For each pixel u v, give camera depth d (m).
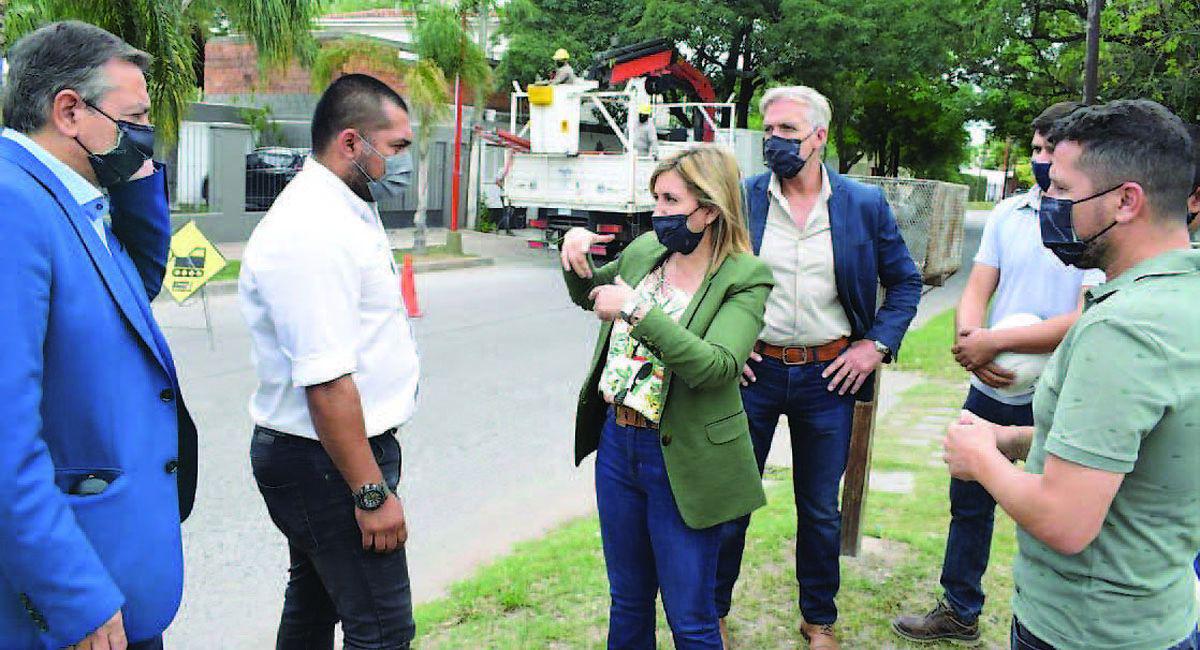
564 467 6.03
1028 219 3.43
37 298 1.84
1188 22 16.47
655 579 3.02
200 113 18.95
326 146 2.61
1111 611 1.95
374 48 17.09
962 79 26.91
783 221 3.53
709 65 25.95
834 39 24.06
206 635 3.85
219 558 4.55
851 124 37.91
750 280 2.82
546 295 13.56
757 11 24.33
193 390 7.57
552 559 4.37
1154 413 1.81
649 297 2.92
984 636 3.73
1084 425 1.84
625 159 16.30
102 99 2.06
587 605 3.90
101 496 2.00
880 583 4.15
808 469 3.62
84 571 1.85
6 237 1.81
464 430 6.78
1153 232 1.94
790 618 3.86
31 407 1.81
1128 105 1.96
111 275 2.05
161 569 2.12
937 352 9.80
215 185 18.09
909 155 39.38
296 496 2.61
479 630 3.68
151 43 11.88
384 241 2.70
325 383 2.41
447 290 13.84
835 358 3.59
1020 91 26.23
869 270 3.54
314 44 15.43
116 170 2.13
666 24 22.80
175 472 2.21
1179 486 1.88
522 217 18.83
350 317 2.48
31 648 1.97
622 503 2.94
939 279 4.66
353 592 2.65
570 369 8.80
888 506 5.12
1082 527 1.87
